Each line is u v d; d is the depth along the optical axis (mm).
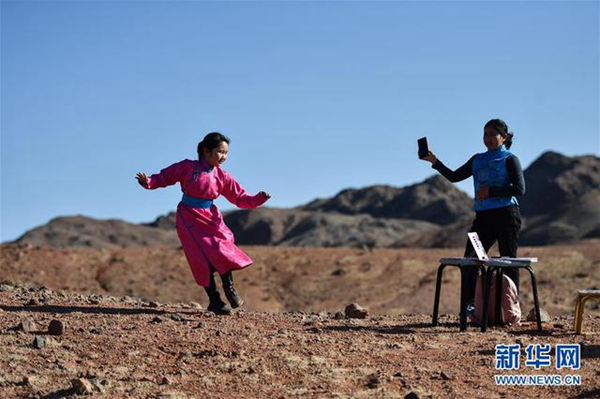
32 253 42594
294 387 7895
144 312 10961
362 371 8383
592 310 23953
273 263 46375
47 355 8617
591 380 8016
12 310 10664
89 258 43531
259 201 10844
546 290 36938
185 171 10586
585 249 43750
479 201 10727
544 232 163000
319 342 9422
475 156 10828
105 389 7719
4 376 8016
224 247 10773
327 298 41000
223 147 10672
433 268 42875
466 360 8766
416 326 10648
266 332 9852
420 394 7668
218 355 8781
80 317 10305
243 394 7730
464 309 10250
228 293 10844
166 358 8695
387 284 41562
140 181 10281
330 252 48438
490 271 10188
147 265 43562
